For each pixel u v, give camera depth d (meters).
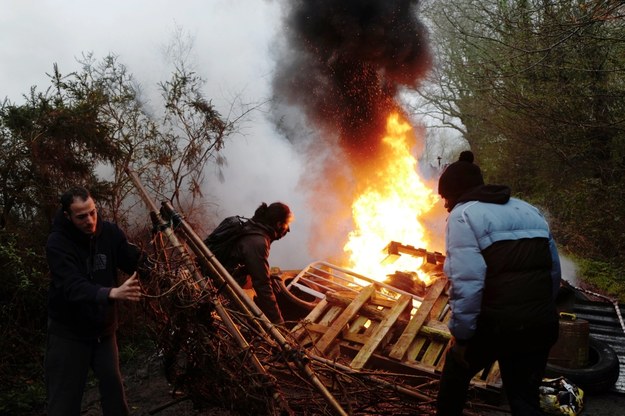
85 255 2.82
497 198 2.58
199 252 3.07
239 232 3.80
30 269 4.34
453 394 2.69
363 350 3.61
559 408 3.35
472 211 2.52
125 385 3.95
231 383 2.75
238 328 2.90
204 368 2.81
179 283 2.77
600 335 4.64
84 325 2.77
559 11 7.50
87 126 4.72
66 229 2.77
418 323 3.88
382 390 3.12
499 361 2.60
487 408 3.41
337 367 3.15
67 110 4.67
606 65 8.23
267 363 2.91
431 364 3.62
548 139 9.01
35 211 4.63
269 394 2.68
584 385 3.67
